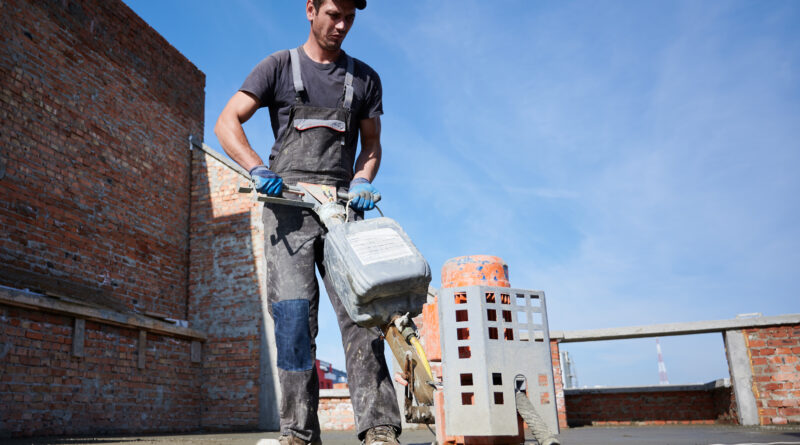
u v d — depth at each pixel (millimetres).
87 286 7836
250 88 2203
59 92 7816
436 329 2619
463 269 2428
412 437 6047
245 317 9531
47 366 6555
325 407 9320
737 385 7992
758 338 8055
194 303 9820
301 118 2219
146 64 9664
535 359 2289
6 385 6008
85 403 7051
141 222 9070
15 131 7047
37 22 7590
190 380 9203
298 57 2283
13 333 6172
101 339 7434
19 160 7047
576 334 8789
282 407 2102
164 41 10164
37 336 6473
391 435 2037
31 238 7055
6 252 6691
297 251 2135
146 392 8172
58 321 6789
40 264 7137
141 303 8820
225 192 10125
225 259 9852
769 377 7902
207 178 10297
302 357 2084
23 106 7215
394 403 2092
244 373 9328
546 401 2270
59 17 7973
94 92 8453
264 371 9227
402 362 1713
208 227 10078
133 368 7973
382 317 1737
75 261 7695
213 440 5543
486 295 2270
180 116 10359
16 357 6172
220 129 2195
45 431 6430
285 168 2225
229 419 9203
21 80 7234
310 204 2061
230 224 9969
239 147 2143
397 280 1679
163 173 9727
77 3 8320
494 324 2256
